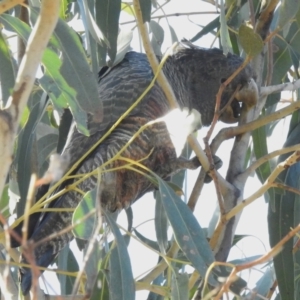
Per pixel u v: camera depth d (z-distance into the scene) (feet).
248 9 26.05
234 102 27.94
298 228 13.85
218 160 23.36
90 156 21.91
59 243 21.40
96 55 20.66
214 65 28.14
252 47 18.10
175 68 27.78
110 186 22.41
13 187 20.24
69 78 17.22
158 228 23.25
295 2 20.74
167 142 23.65
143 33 18.99
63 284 23.13
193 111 15.70
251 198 18.86
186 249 17.53
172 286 18.19
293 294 21.71
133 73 23.77
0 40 17.75
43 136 24.11
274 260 21.98
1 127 12.09
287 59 26.48
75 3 26.94
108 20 20.62
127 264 17.38
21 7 21.90
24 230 10.25
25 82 12.42
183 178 26.78
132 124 22.72
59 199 21.18
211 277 17.15
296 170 23.48
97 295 19.01
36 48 12.55
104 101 22.80
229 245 21.48
